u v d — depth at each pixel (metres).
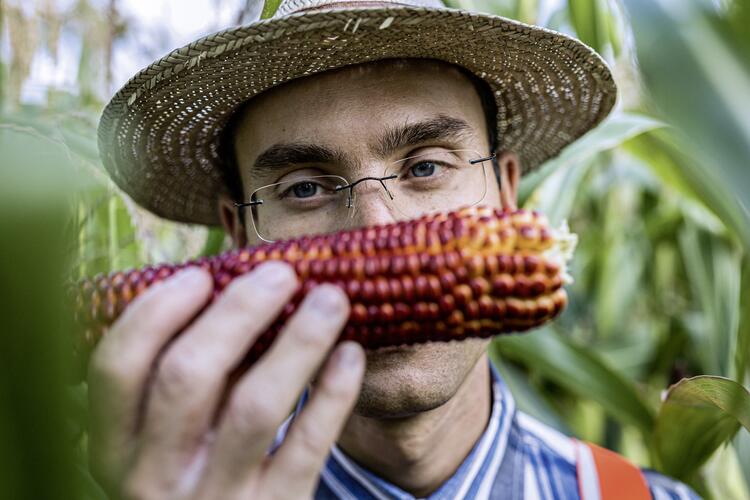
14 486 0.20
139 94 0.43
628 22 0.28
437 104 0.40
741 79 0.26
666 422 0.47
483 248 0.27
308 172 0.40
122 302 0.28
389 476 0.43
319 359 0.25
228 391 0.27
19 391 0.20
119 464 0.25
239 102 0.43
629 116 0.56
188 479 0.24
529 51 0.43
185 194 0.56
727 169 0.26
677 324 0.90
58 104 0.45
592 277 1.03
